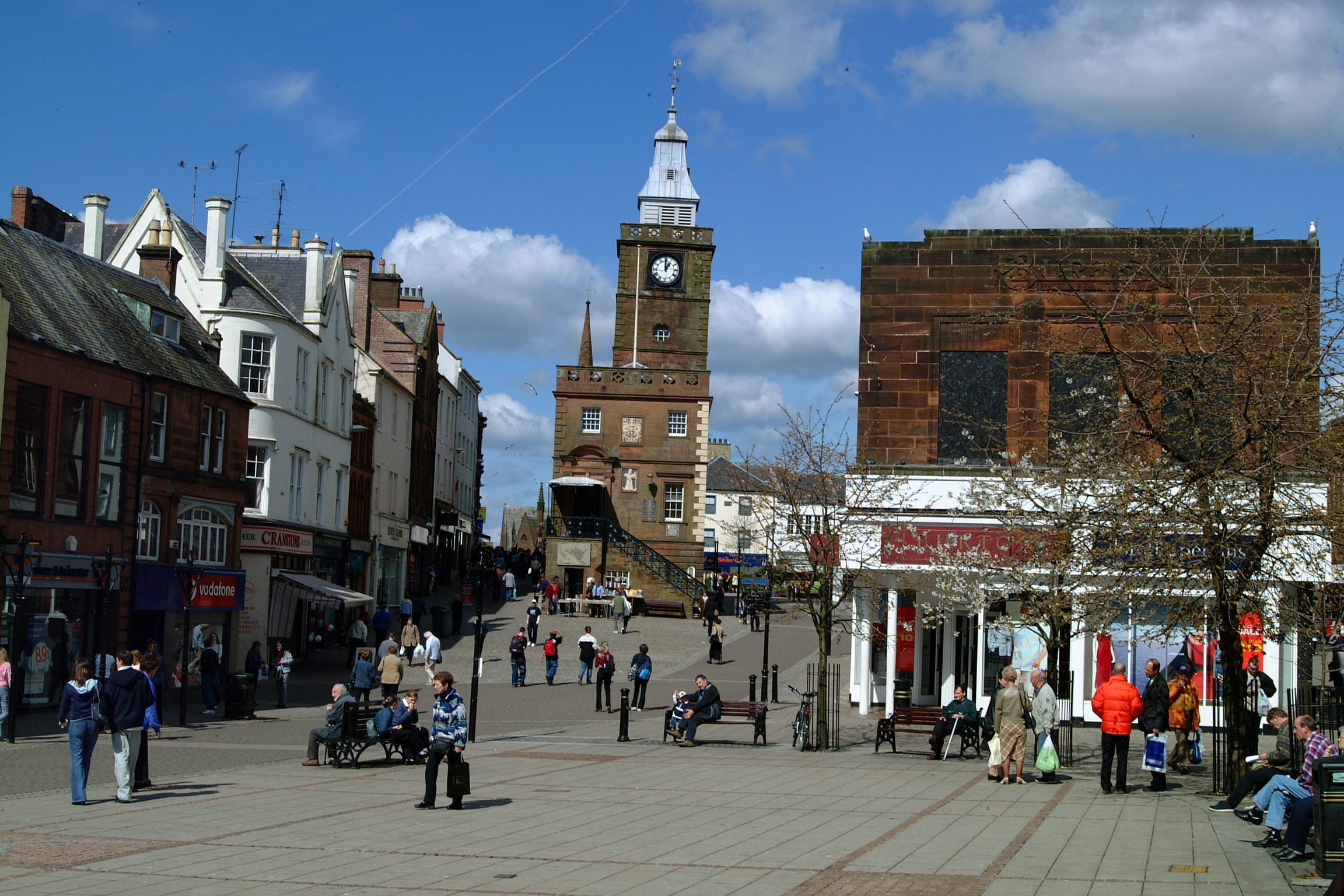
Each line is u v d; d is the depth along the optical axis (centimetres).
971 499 2558
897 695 2994
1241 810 1563
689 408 6544
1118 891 1109
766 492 3039
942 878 1180
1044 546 1997
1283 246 2709
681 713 2525
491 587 6588
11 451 2623
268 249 4756
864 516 2753
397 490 5866
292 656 3928
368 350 5950
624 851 1341
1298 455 1703
